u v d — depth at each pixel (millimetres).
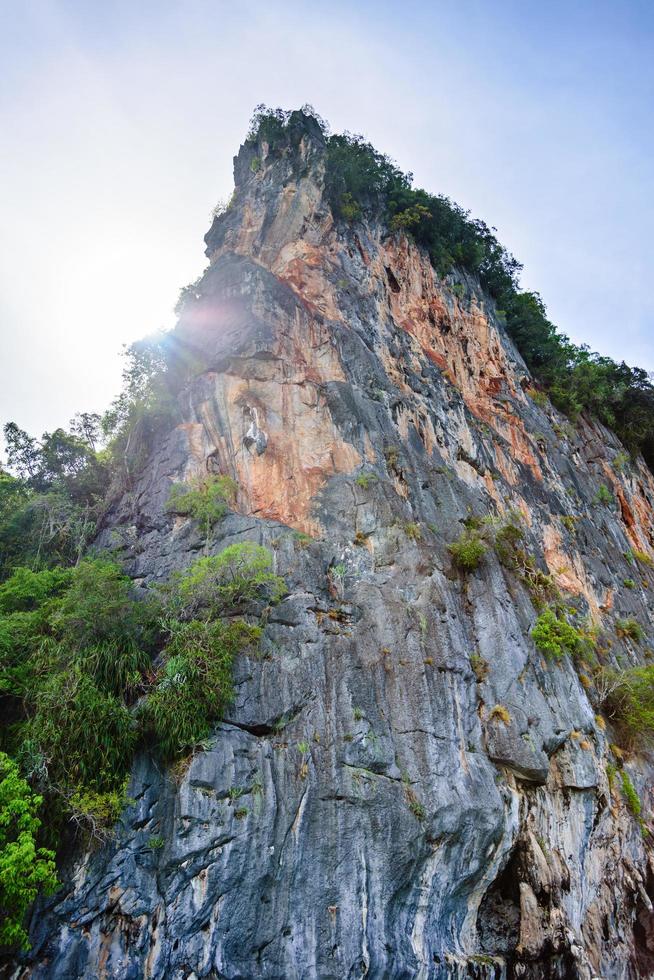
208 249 43938
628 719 30938
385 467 31984
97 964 17781
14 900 16844
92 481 34688
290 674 22578
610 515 50438
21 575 26922
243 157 47969
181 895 18516
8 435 37188
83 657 21219
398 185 51812
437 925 20984
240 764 20438
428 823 20875
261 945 18359
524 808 24266
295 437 31797
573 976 22203
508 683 25828
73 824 19219
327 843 19859
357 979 18594
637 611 43062
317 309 37938
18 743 20062
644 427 65062
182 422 32406
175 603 23844
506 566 30828
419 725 22766
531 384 54875
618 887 26359
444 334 47188
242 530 27156
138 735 20312
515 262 63594
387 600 25641
